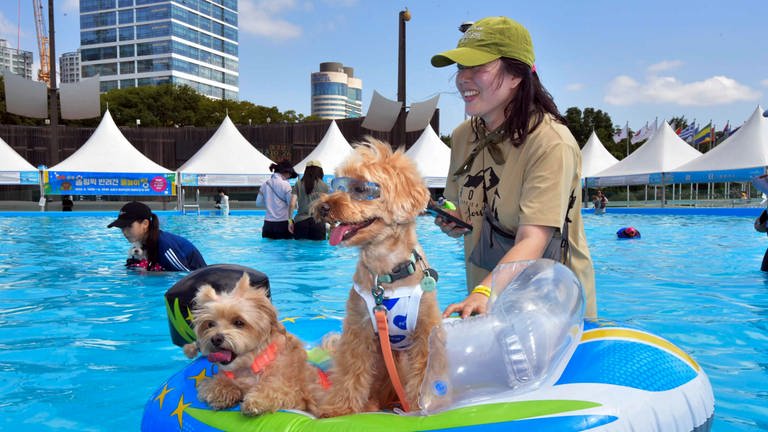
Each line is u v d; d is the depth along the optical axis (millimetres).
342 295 6191
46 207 29156
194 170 25438
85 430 2887
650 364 2441
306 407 2602
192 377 2791
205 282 3557
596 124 60312
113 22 115375
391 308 2375
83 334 4629
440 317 2467
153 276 6984
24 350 4203
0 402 3238
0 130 37031
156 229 7156
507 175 2979
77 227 15766
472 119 3398
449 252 10055
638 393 2238
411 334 2434
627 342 2605
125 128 38719
